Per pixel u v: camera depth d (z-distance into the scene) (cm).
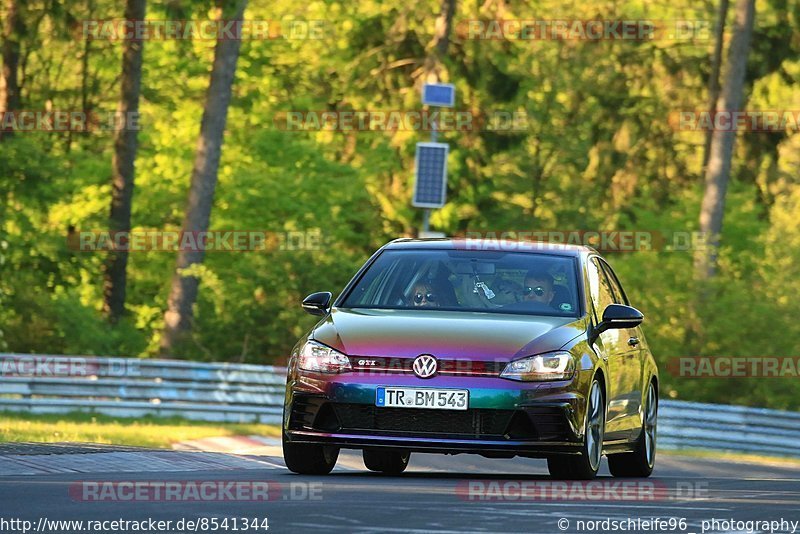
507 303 3712
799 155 16725
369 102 14725
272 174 13338
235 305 10962
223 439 6625
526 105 15912
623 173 14838
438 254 3869
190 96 14438
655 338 11300
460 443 3375
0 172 11781
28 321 11419
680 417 9044
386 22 14788
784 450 9306
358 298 3775
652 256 11769
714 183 12619
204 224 11488
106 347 11694
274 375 8931
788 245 12694
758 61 13312
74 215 13312
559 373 3434
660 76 14638
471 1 14550
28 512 2495
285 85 14762
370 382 3416
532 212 16625
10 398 8175
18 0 12131
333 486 3123
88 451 4259
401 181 14300
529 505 2767
